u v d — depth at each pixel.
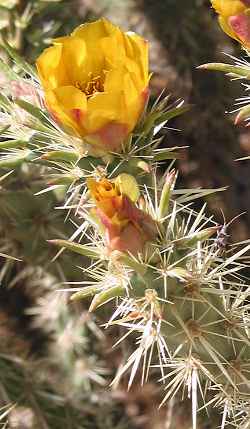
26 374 0.42
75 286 0.44
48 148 0.28
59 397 0.43
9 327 0.48
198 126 0.55
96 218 0.26
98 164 0.27
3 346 0.43
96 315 0.44
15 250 0.43
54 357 0.45
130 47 0.26
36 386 0.42
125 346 0.44
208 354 0.29
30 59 0.41
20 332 0.47
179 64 0.52
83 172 0.28
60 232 0.42
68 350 0.45
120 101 0.25
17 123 0.30
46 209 0.42
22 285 0.49
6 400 0.41
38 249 0.43
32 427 0.42
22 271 0.45
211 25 0.52
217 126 0.55
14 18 0.42
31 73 0.30
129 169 0.27
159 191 0.29
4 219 0.42
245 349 0.29
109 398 0.45
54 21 0.48
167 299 0.27
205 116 0.54
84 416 0.44
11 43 0.42
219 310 0.29
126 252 0.25
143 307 0.26
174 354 0.29
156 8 0.52
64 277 0.44
